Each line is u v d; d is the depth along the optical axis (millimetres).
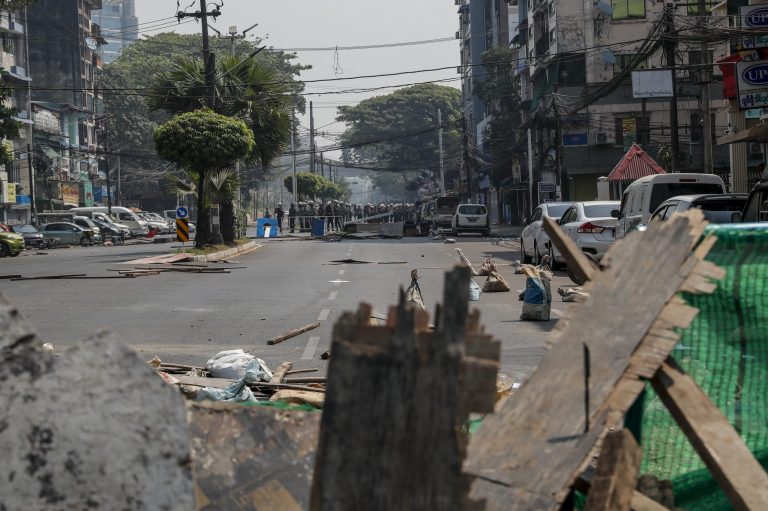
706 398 4133
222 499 3713
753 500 3840
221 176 43094
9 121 47531
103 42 131000
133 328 15867
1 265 38750
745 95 26891
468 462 3891
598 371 4098
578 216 27031
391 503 3027
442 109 151750
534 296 16172
